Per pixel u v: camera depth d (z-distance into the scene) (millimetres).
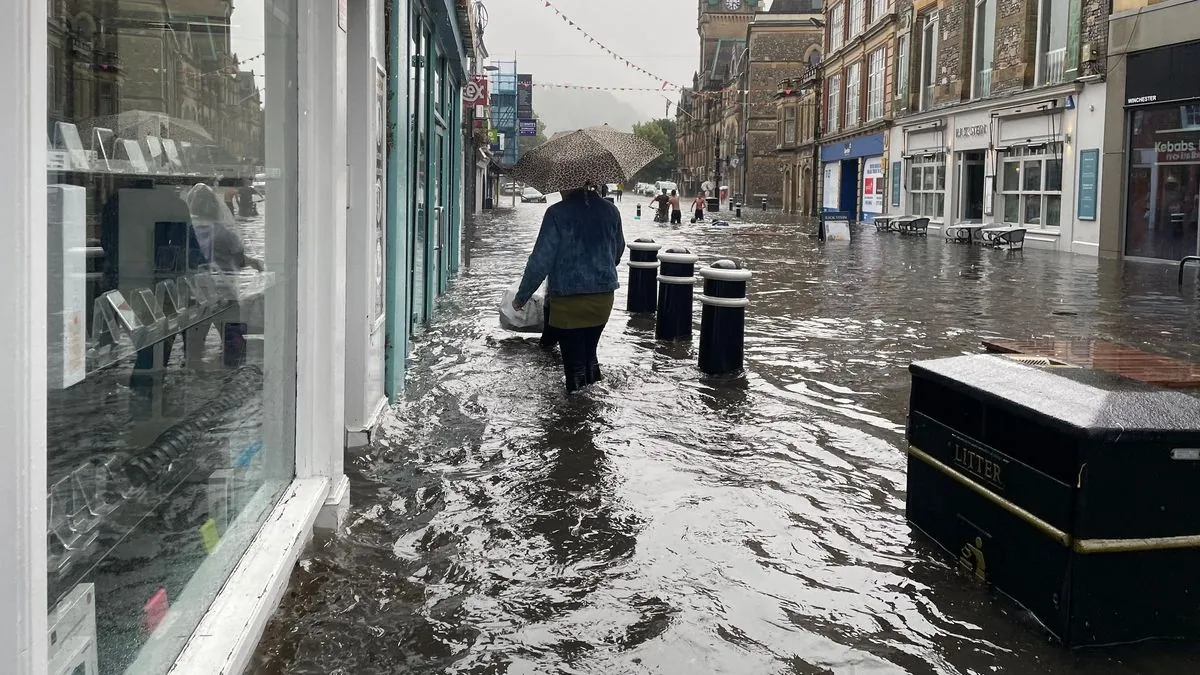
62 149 2115
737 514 4516
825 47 53406
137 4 2531
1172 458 3238
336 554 3902
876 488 4949
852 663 3166
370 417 5496
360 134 5109
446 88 13039
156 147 2668
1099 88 23125
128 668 2439
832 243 28156
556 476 4992
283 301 3889
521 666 3100
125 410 2457
